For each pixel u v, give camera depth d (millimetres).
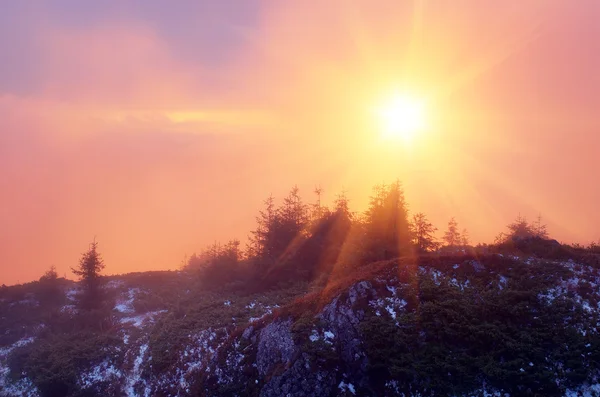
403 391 24875
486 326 26500
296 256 56719
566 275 30078
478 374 24469
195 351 35375
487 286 30359
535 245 35531
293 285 49938
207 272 58656
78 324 48875
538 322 26672
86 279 55406
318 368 26828
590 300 27641
